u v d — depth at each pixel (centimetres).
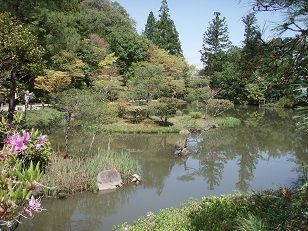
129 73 4866
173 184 1702
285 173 1922
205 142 2786
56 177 1445
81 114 2000
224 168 2033
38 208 289
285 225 593
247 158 2280
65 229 1166
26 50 1595
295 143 2789
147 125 3238
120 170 1664
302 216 578
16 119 498
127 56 5069
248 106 5375
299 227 557
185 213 995
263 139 2959
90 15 5391
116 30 5350
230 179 1811
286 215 635
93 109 2016
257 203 873
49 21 1966
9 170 295
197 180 1781
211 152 2445
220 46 6494
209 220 841
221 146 2648
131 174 1708
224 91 5038
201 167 2042
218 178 1828
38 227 1174
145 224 984
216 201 999
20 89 1823
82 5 5572
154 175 1848
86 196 1456
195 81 4734
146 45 5259
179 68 5147
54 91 2911
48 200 1377
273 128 3562
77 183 1472
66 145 1845
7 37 1529
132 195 1518
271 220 670
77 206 1361
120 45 5019
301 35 431
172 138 2891
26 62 1750
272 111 4959
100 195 1480
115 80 3934
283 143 2791
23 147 331
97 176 1563
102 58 4353
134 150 2398
